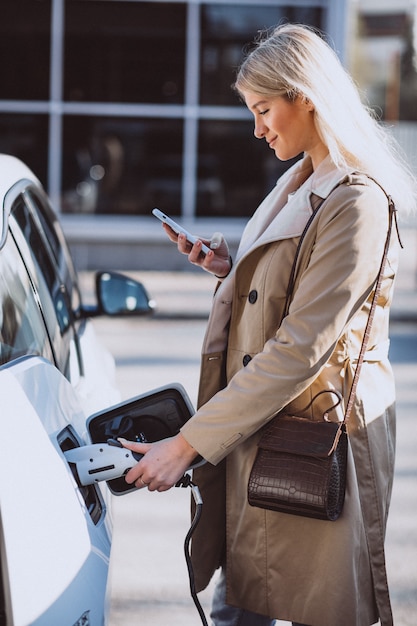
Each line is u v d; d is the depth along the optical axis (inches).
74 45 631.8
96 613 91.0
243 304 114.7
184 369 353.7
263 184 642.2
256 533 112.0
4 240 115.2
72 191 639.1
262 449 107.1
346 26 613.3
